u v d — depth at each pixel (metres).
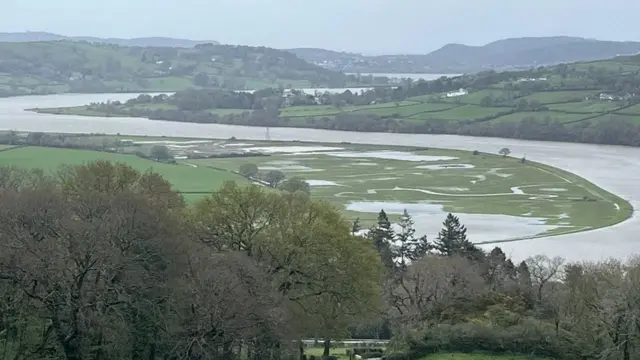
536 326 67.38
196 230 69.88
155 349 60.31
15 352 56.88
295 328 66.31
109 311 58.19
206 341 58.34
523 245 152.50
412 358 65.31
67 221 58.66
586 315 69.19
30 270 55.22
